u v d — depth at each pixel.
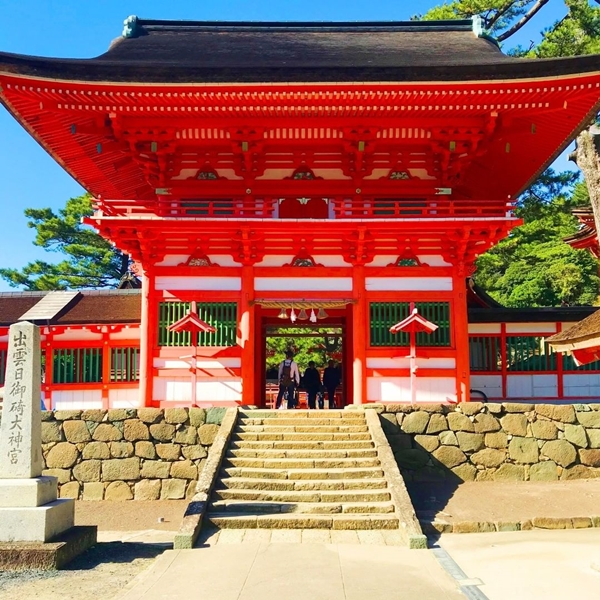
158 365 19.27
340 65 17.36
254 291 19.70
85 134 19.88
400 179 20.80
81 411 17.31
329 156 20.88
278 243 19.86
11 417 11.07
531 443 17.47
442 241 19.75
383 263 19.95
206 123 19.41
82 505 16.42
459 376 19.19
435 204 20.66
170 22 26.39
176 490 16.84
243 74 17.11
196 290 19.62
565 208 33.12
